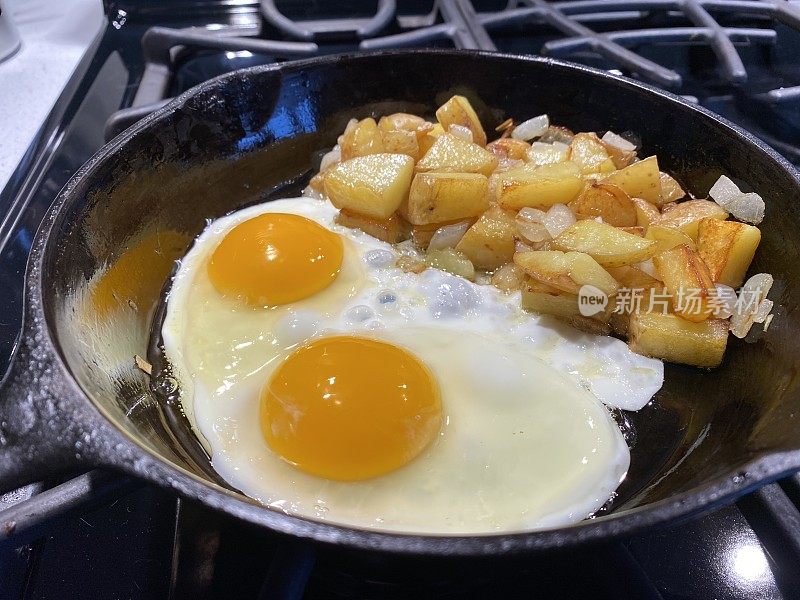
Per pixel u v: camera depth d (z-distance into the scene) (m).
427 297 0.18
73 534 0.14
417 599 0.13
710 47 0.29
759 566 0.13
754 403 0.14
